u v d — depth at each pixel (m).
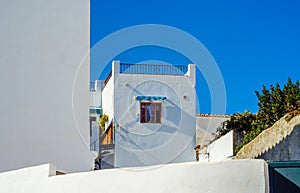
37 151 12.00
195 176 7.56
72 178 8.55
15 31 12.33
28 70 12.26
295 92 18.94
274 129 15.38
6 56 12.21
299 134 13.77
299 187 7.49
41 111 12.16
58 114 12.25
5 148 11.86
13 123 11.98
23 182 9.23
